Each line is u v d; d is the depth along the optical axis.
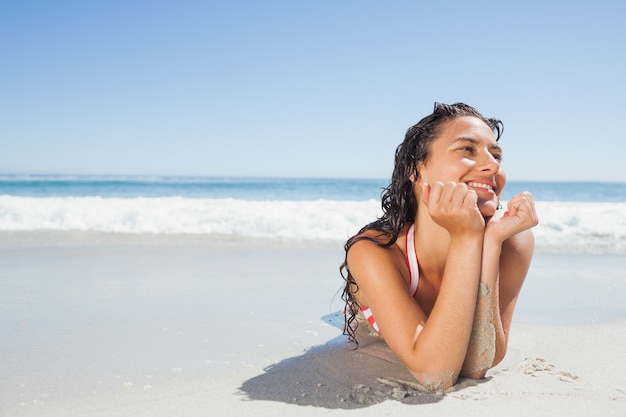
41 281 4.30
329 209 9.70
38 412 1.81
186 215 9.02
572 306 3.55
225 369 2.27
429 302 2.11
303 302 3.62
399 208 2.08
